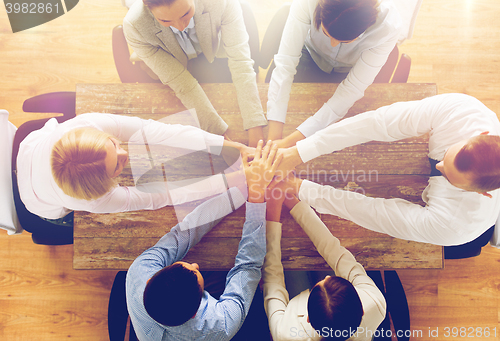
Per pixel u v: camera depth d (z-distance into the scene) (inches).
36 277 69.8
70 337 68.7
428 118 41.3
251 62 47.7
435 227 40.0
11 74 74.7
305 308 43.2
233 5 44.5
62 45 75.0
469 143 34.6
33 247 70.2
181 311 34.3
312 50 53.0
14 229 50.6
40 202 44.7
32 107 51.3
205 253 45.4
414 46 74.9
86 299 69.4
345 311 36.1
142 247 45.6
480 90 73.9
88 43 75.2
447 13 74.6
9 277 69.8
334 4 33.3
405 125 42.2
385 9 38.2
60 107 51.9
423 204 45.9
